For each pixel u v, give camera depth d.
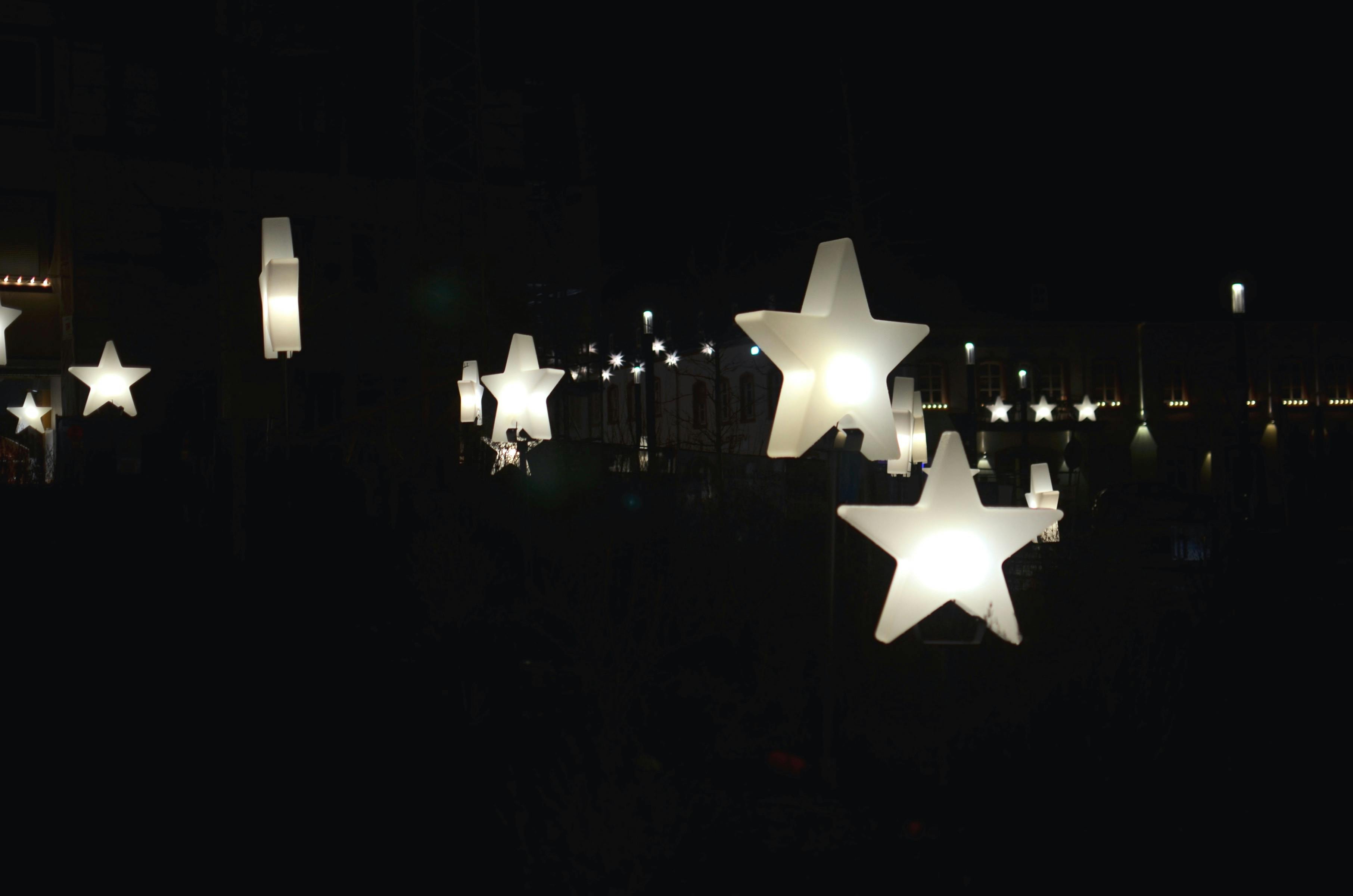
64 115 27.83
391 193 30.72
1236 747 5.95
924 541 5.48
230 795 5.81
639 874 4.54
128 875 4.84
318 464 17.95
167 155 28.70
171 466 23.72
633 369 29.91
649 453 17.39
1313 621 8.45
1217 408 42.81
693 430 29.30
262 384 28.39
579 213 33.62
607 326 43.16
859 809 5.55
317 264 29.22
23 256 28.31
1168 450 43.44
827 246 5.89
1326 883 4.79
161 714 7.23
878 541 5.48
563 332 32.69
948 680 5.85
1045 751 5.63
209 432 21.12
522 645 8.85
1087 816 5.29
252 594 10.86
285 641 9.20
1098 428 42.00
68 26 27.22
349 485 17.59
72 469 21.06
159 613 10.19
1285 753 6.00
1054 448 42.81
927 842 5.14
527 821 5.16
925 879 4.80
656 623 7.03
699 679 7.13
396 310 26.98
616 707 6.53
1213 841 5.14
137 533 14.88
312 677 8.12
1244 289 16.31
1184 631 7.43
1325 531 17.52
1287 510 20.36
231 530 13.46
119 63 28.41
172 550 13.57
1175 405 43.62
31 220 28.38
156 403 27.89
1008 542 5.54
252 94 29.50
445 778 5.98
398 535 14.34
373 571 12.18
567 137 33.94
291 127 30.08
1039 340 43.41
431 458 16.55
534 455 17.30
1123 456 43.25
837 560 6.20
